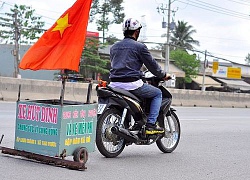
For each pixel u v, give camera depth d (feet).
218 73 215.10
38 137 19.77
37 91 60.29
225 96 89.10
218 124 44.80
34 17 148.66
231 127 42.63
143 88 22.86
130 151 25.63
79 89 64.59
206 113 60.95
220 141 32.09
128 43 22.74
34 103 19.83
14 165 19.54
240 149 28.84
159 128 23.79
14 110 45.27
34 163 20.08
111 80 23.09
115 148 23.26
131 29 22.86
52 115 19.24
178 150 27.07
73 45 18.89
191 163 23.06
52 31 19.17
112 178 18.56
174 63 189.98
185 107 75.31
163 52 204.23
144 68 24.54
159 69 23.08
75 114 19.66
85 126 20.29
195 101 82.64
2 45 161.07
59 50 19.04
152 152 25.76
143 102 23.38
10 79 57.98
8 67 160.66
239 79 223.30
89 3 18.99
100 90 22.41
